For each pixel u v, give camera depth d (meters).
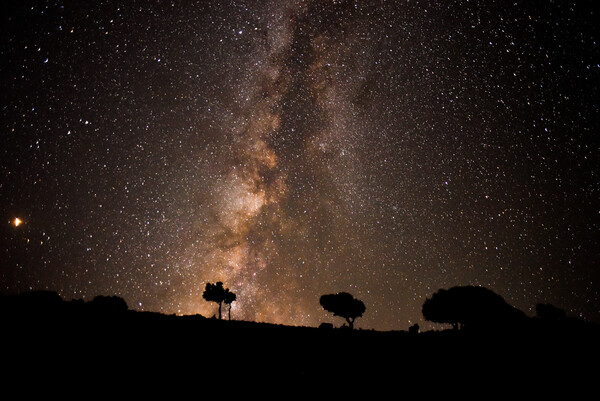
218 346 12.28
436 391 9.09
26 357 8.73
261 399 7.77
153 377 8.48
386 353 13.23
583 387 9.52
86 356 9.42
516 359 12.23
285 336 15.61
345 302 27.66
